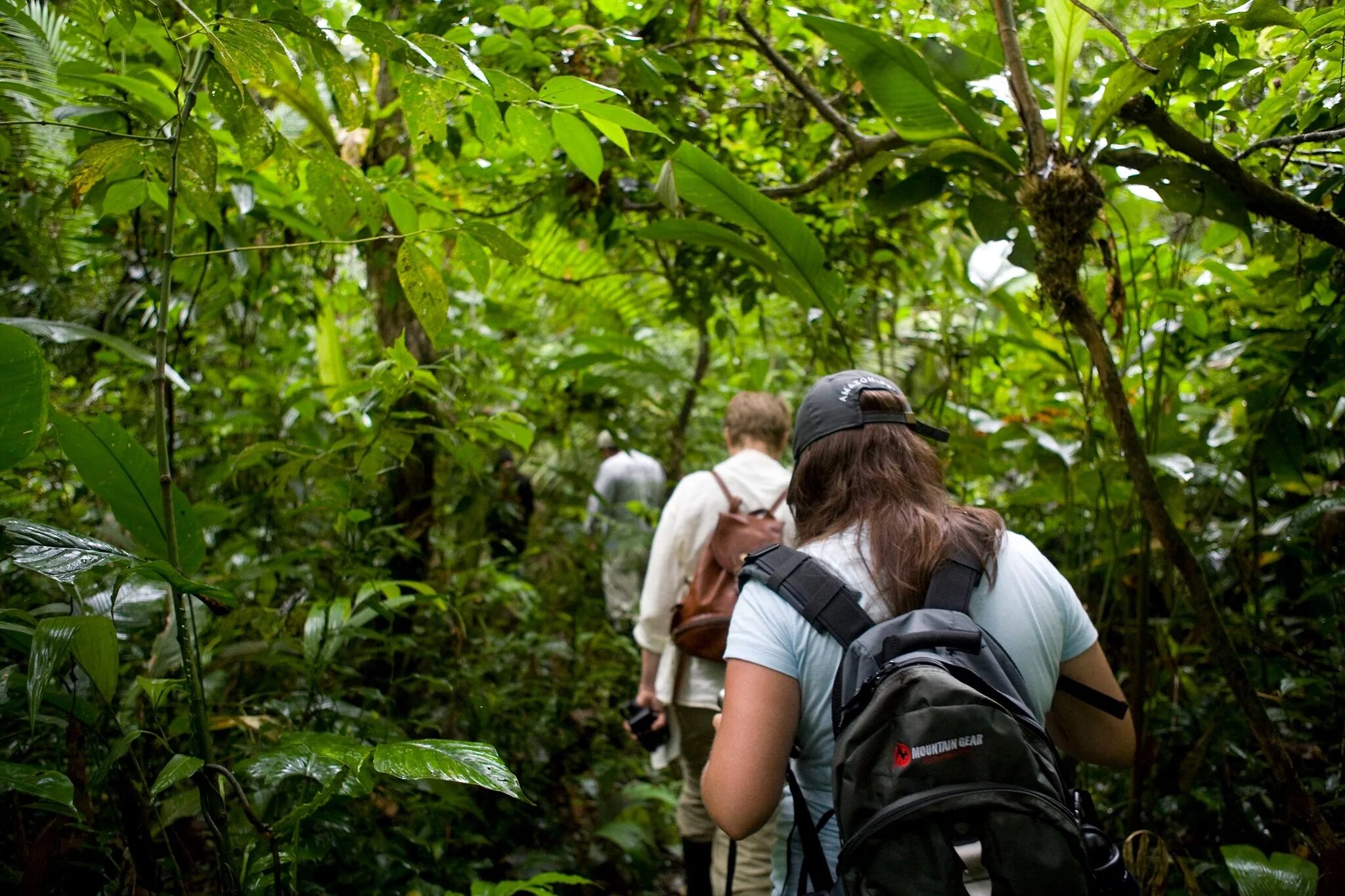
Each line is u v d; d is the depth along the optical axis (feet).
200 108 6.50
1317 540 6.88
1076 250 5.57
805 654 3.67
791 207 9.29
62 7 6.64
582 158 4.99
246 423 8.72
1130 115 5.65
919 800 3.06
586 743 10.94
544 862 8.11
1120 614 8.63
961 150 6.06
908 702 3.19
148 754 5.39
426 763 3.63
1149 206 8.64
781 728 3.63
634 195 8.52
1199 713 7.10
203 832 5.73
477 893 4.94
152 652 5.14
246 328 10.22
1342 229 5.73
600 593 13.80
